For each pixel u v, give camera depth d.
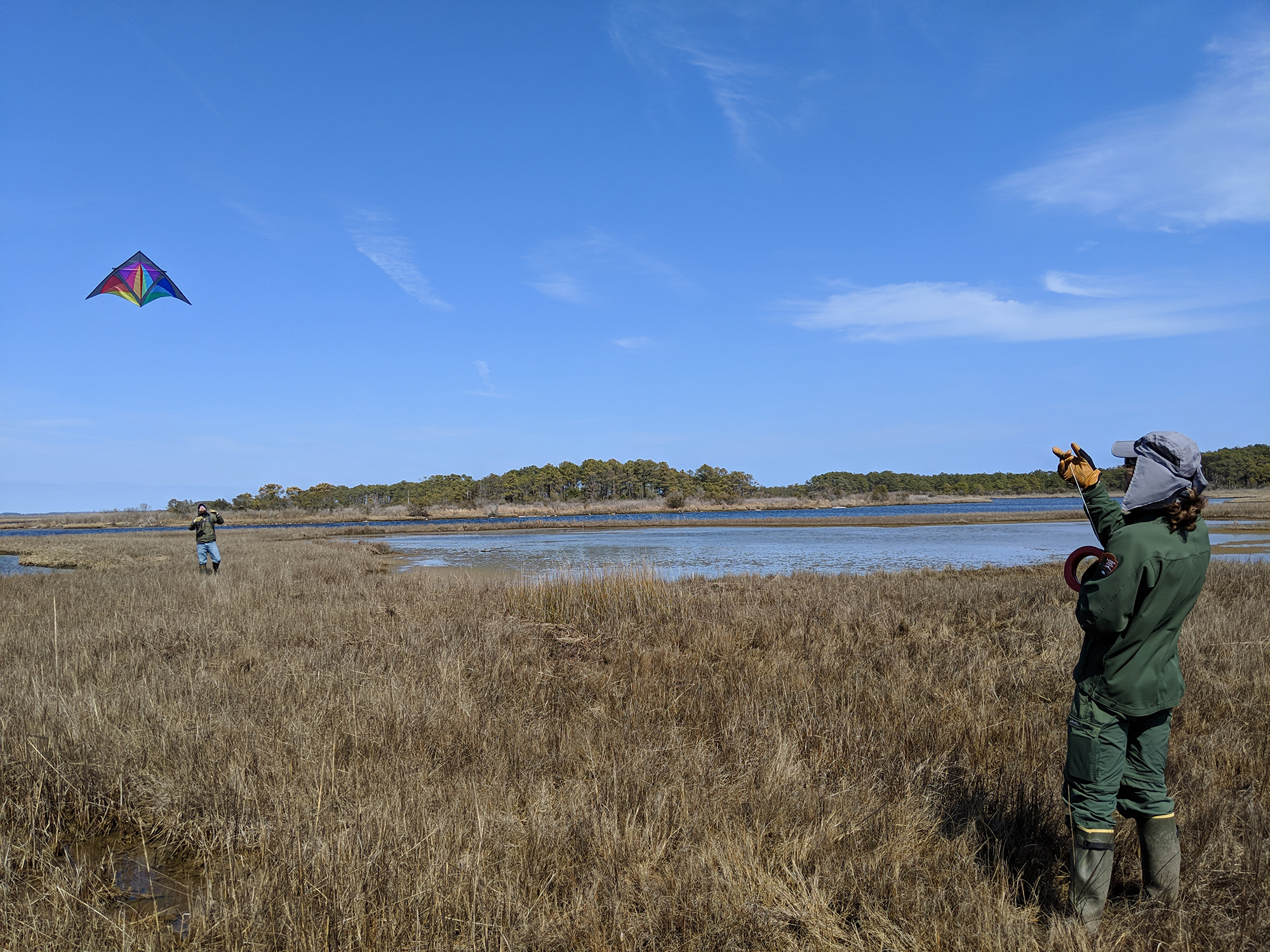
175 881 3.63
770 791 4.01
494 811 3.82
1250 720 5.41
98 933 2.97
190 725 5.26
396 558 27.58
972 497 136.88
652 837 3.61
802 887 3.10
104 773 4.41
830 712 5.51
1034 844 3.60
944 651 7.88
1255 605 9.89
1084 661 3.02
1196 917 2.92
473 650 7.83
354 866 3.18
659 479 136.62
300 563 21.06
